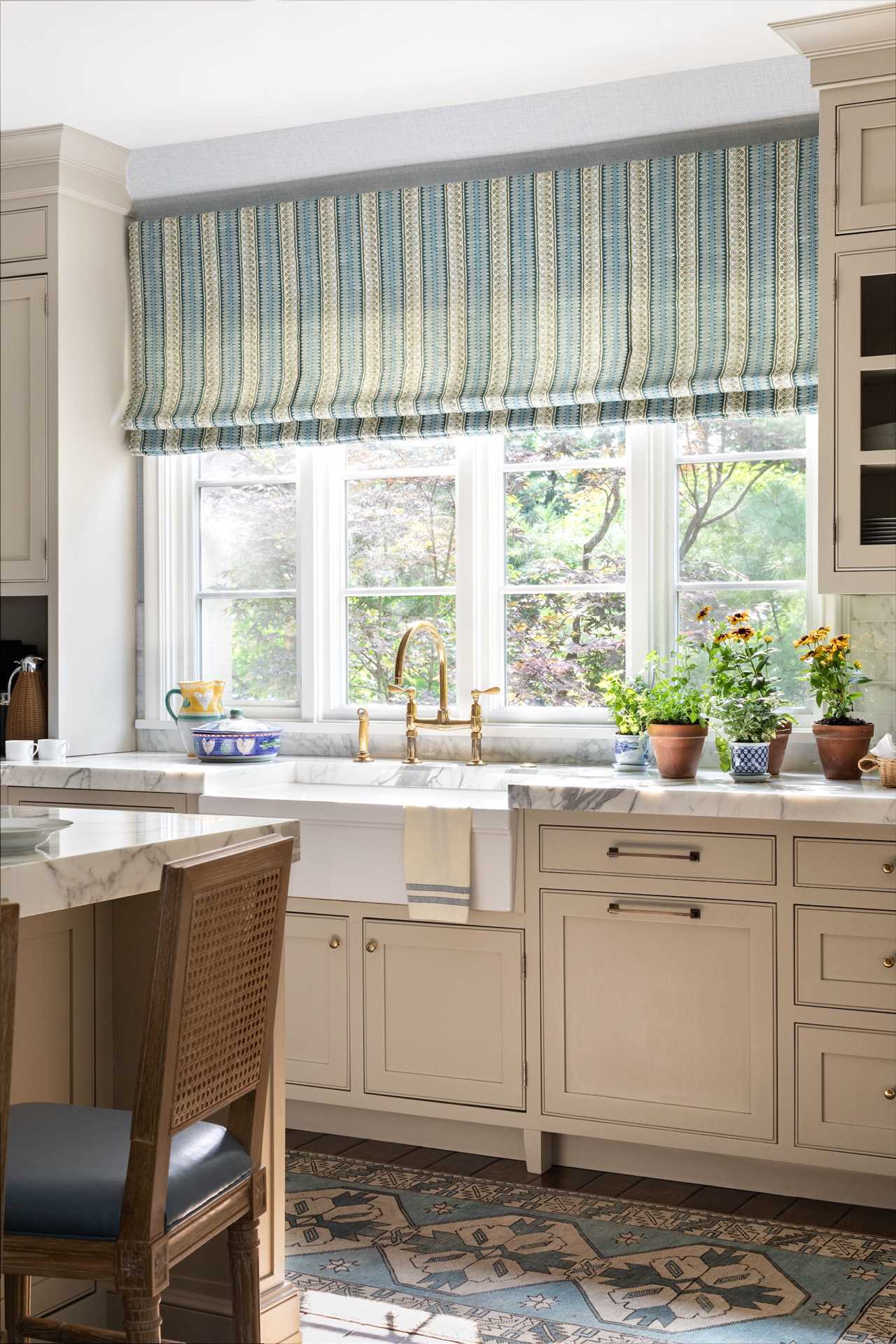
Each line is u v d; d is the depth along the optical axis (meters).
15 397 4.10
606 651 3.91
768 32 3.29
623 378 3.70
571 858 3.16
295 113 3.85
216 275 4.23
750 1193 3.10
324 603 4.22
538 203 3.82
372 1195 3.08
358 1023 3.37
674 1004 3.08
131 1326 1.60
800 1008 2.96
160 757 4.16
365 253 4.04
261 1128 1.90
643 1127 3.11
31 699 4.08
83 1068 2.32
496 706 4.00
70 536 4.09
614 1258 2.73
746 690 3.37
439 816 3.23
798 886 2.96
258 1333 1.88
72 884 1.84
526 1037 3.21
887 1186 2.99
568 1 3.12
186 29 3.27
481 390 3.86
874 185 3.16
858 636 3.53
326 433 4.07
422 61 3.47
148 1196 1.59
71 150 4.01
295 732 4.18
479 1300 2.55
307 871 3.39
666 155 3.71
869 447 3.18
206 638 4.39
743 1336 2.40
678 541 3.81
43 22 3.22
